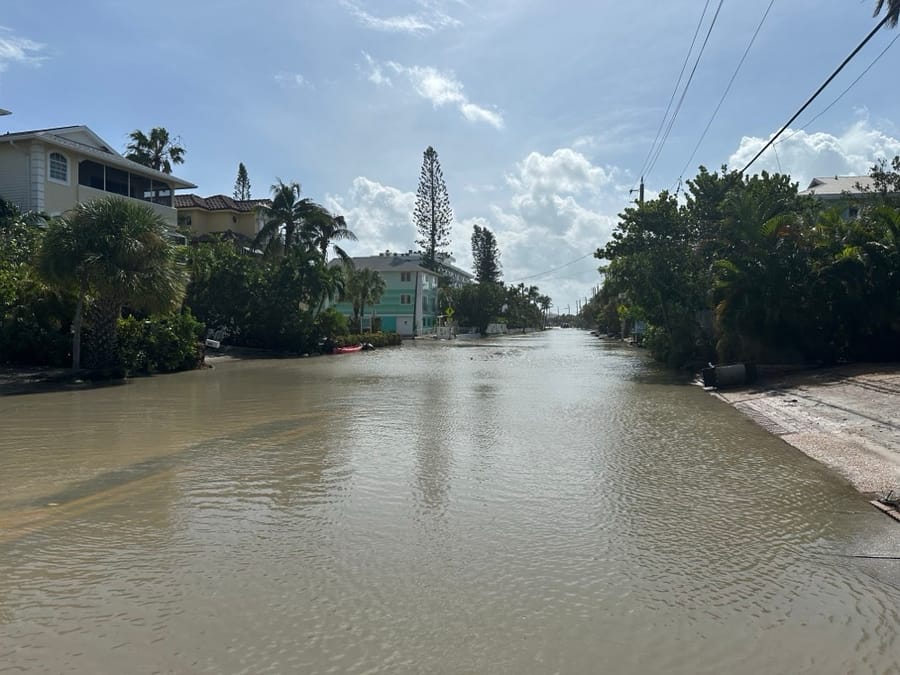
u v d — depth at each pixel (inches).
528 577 212.8
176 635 172.6
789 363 876.6
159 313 862.5
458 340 2881.4
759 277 851.4
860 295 811.4
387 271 3070.9
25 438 454.0
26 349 908.0
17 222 1027.3
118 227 823.7
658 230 1157.7
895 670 156.9
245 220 2041.1
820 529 263.4
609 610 189.2
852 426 463.5
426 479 343.3
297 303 1601.9
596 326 5172.2
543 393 756.0
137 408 608.7
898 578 213.8
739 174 942.4
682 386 842.2
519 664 158.9
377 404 647.8
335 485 330.0
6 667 156.6
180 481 337.1
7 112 1176.2
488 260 4276.6
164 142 1952.5
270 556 231.0
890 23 548.4
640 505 296.8
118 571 217.3
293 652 163.8
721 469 367.9
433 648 166.2
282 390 777.6
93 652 163.8
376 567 220.7
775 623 181.6
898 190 1165.7
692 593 201.8
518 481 339.6
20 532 257.8
